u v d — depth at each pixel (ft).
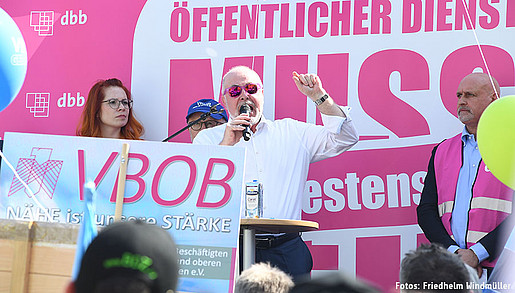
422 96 34.12
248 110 29.48
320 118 35.09
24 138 20.99
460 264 14.67
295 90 35.40
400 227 33.86
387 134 34.30
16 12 37.50
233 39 36.01
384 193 34.09
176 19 36.63
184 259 20.07
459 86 31.81
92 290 8.64
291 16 35.55
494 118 24.67
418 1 34.40
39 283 17.98
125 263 8.63
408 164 34.04
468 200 30.37
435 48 34.14
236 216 20.15
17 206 20.65
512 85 33.37
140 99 36.68
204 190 20.34
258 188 27.86
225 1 36.19
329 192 34.50
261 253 28.27
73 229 18.04
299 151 30.91
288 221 24.13
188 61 36.42
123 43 36.99
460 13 33.99
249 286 15.93
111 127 35.19
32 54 37.24
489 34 33.73
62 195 20.59
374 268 33.94
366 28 34.83
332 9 35.17
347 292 8.76
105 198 20.51
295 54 35.42
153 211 20.34
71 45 37.24
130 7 37.09
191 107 34.58
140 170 20.57
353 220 34.27
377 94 34.53
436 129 33.94
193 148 20.58
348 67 34.88
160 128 36.42
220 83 36.06
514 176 24.58
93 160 20.71
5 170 20.83
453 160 31.32
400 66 34.40
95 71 37.04
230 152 20.48
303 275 28.27
